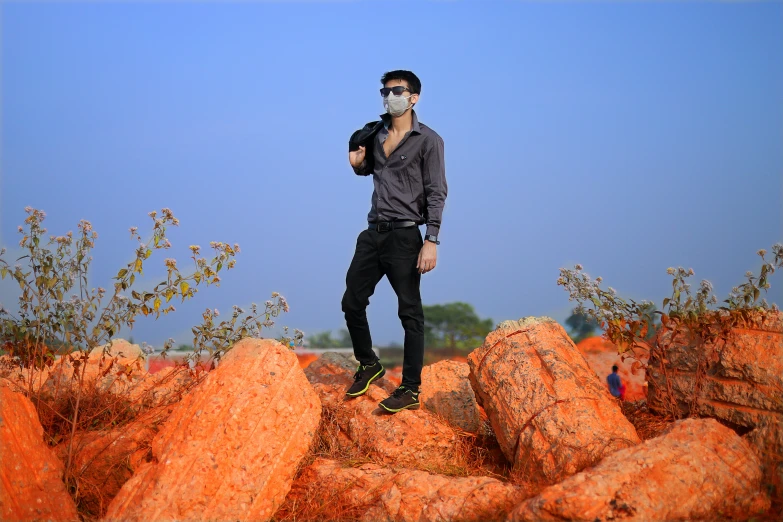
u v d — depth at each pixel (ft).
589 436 15.96
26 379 20.80
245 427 15.16
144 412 19.93
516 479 16.49
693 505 13.03
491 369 18.65
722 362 17.62
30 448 14.96
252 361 16.12
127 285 17.60
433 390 23.85
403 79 19.74
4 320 18.10
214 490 14.46
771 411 16.12
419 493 15.66
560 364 17.71
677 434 14.52
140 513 13.87
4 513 13.62
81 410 19.34
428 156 19.61
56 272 17.81
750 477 14.06
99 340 17.81
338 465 17.66
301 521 15.99
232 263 18.30
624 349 19.63
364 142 20.71
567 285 20.17
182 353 23.98
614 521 12.26
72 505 14.92
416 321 19.90
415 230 19.89
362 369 20.75
